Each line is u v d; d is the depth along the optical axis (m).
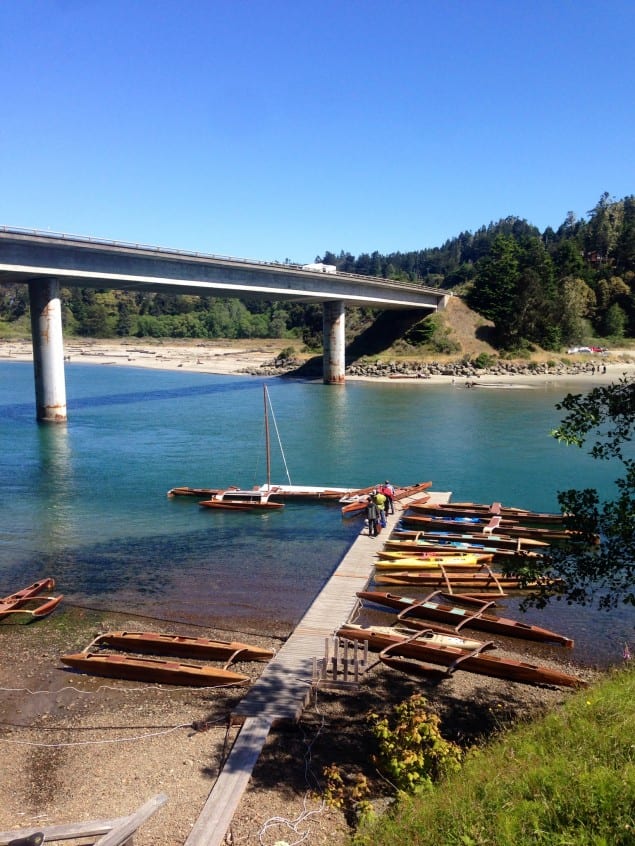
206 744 13.05
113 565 24.31
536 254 126.56
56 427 56.69
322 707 14.42
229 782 11.62
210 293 76.06
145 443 49.75
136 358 139.12
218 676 15.44
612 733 9.59
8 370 116.75
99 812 11.01
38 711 14.61
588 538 11.86
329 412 65.06
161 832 10.45
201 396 79.62
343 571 23.05
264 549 26.05
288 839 10.18
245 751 12.54
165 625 19.17
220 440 50.91
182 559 24.92
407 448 47.47
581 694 13.09
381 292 97.44
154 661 16.31
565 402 11.77
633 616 19.48
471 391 81.75
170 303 191.25
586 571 11.99
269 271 75.06
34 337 57.41
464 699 14.82
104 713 14.45
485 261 124.44
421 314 113.25
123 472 40.22
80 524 29.59
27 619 19.72
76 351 150.88
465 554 24.45
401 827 8.95
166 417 62.59
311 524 29.42
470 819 8.25
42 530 28.70
